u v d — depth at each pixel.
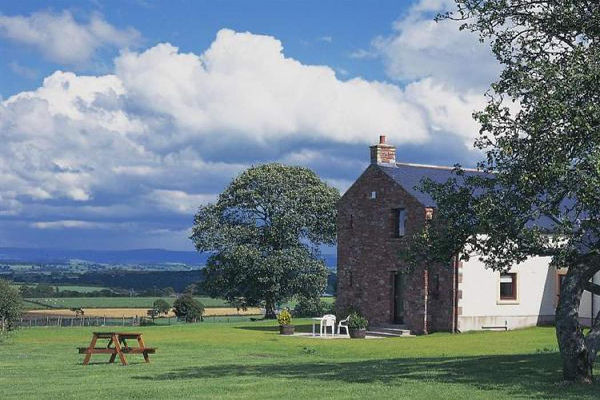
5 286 42.03
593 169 17.27
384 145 46.50
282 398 17.27
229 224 64.44
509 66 19.73
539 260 43.97
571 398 17.19
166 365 26.06
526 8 20.19
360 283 46.72
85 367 25.31
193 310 69.31
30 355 30.33
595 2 19.56
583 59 18.23
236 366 25.50
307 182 65.31
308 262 62.62
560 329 19.55
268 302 65.00
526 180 17.98
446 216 21.20
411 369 23.52
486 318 42.06
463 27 20.44
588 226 18.72
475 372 22.19
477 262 41.94
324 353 31.78
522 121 18.81
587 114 17.61
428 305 42.41
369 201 46.44
